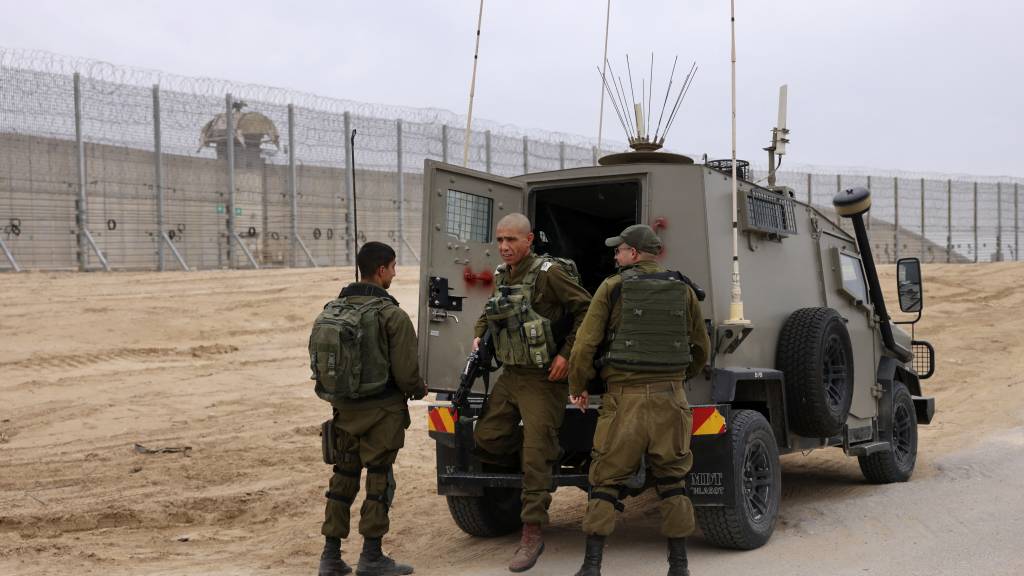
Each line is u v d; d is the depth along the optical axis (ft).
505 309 18.33
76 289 71.51
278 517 26.16
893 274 110.32
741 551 20.10
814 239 25.77
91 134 86.12
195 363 54.70
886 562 18.98
